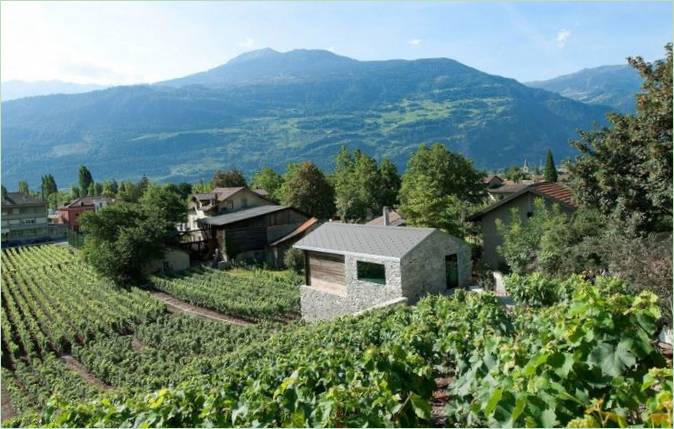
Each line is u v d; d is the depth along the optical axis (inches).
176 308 1434.5
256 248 2031.3
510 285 708.0
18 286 1930.4
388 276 948.0
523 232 1010.1
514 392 198.8
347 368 377.4
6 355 1137.4
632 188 866.8
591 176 924.6
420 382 335.0
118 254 1786.4
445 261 992.9
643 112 803.4
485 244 1288.1
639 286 593.9
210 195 2439.7
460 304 630.5
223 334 1066.1
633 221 786.2
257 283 1537.9
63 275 2062.0
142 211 1977.1
